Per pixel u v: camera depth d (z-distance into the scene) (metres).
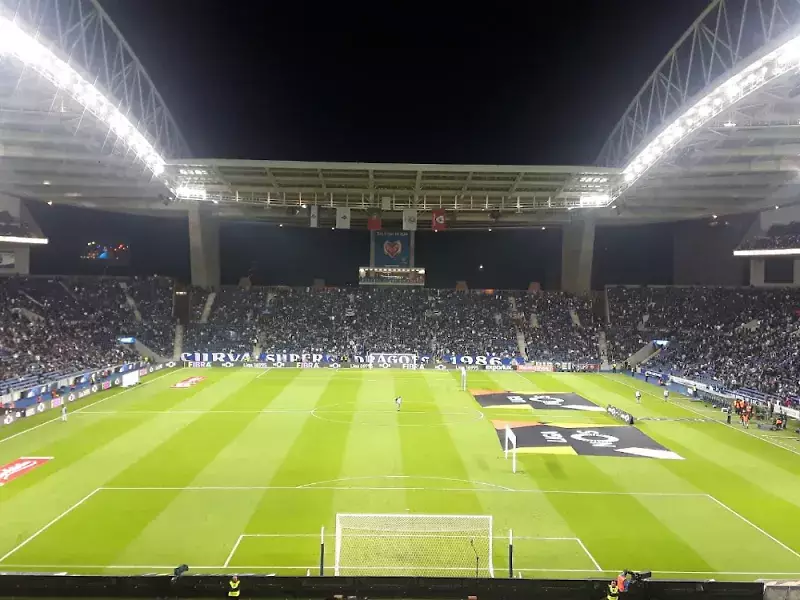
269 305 78.56
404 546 19.78
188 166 53.25
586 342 73.31
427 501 24.27
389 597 15.53
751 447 33.53
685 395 51.84
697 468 29.31
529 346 72.69
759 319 64.88
